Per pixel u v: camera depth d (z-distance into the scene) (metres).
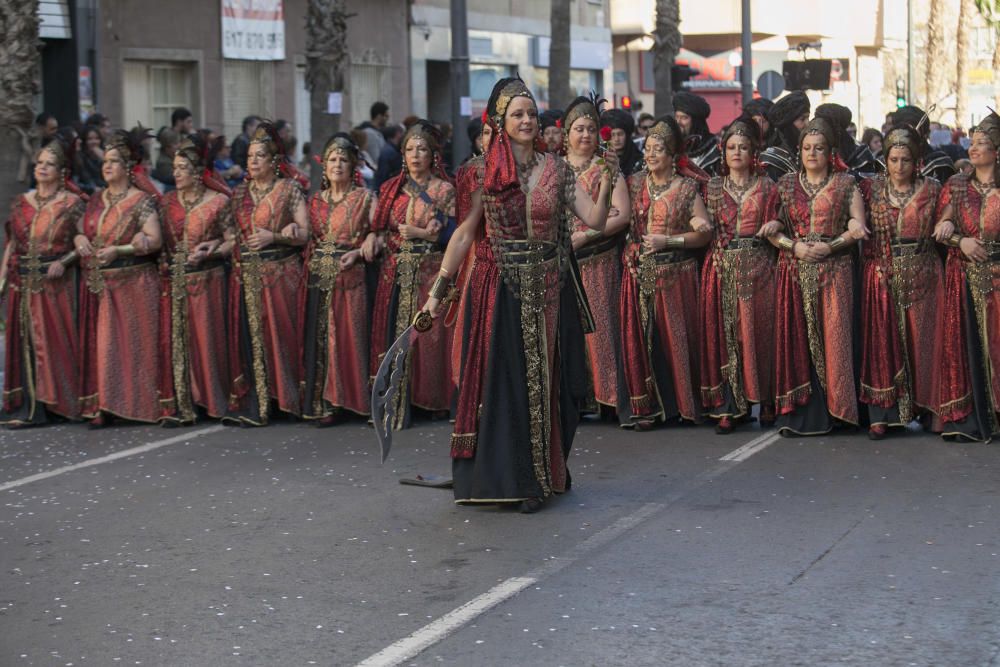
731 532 8.36
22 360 12.41
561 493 9.26
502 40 37.59
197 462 10.70
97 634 6.83
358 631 6.77
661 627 6.75
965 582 7.35
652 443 11.12
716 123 51.66
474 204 8.84
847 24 56.66
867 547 8.01
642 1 49.31
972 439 10.92
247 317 12.18
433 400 12.21
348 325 12.07
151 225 12.19
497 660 6.37
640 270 11.56
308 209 12.25
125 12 26.14
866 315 11.15
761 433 11.45
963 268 10.95
